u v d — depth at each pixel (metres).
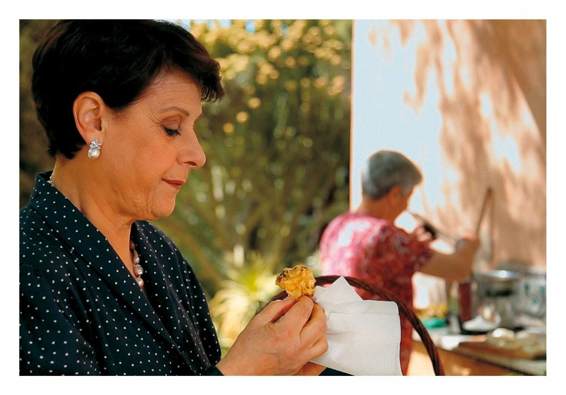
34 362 1.03
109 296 1.14
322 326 1.23
